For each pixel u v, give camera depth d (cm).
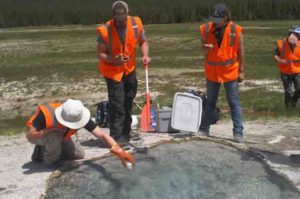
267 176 442
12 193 426
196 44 2812
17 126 940
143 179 434
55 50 2800
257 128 669
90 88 1471
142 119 623
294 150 536
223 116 780
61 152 488
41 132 455
